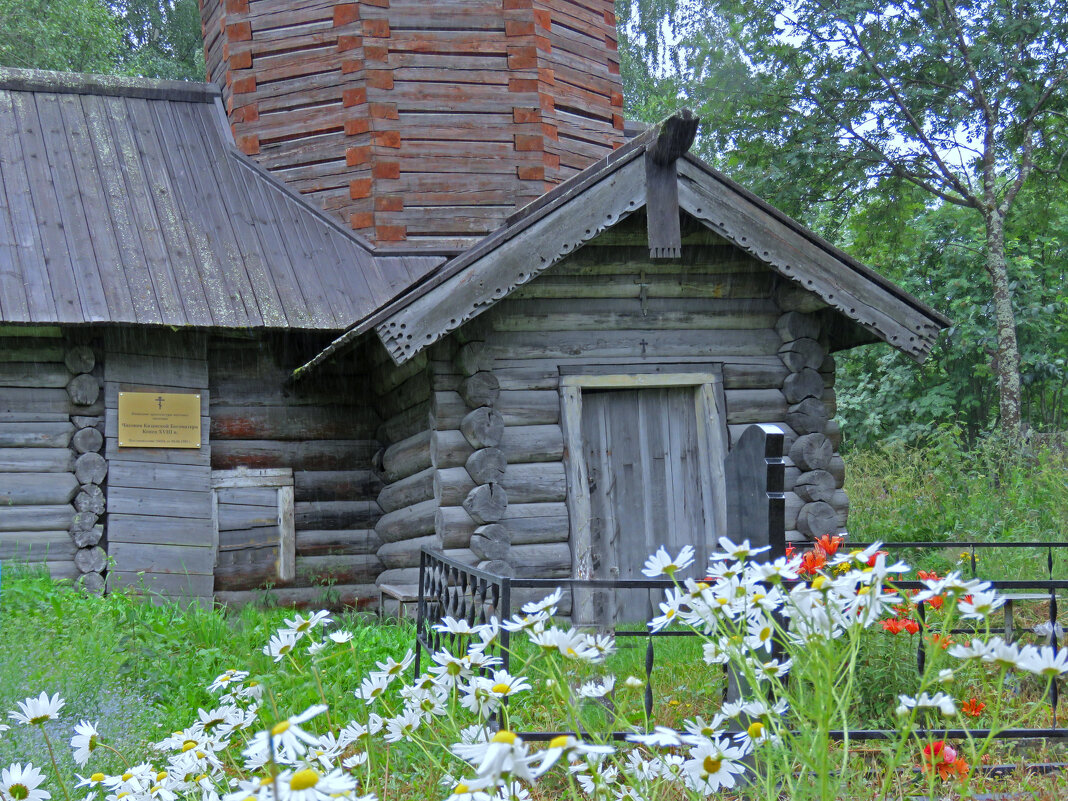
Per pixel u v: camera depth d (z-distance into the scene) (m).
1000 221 17.08
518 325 8.11
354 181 9.93
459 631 2.95
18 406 8.31
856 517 11.91
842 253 7.99
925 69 18.16
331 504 9.41
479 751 1.85
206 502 8.73
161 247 8.94
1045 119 18.33
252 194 9.90
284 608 8.71
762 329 8.70
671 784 2.93
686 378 8.39
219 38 10.98
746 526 4.36
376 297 9.16
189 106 10.84
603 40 11.43
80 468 8.31
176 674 5.64
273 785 1.60
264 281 8.95
